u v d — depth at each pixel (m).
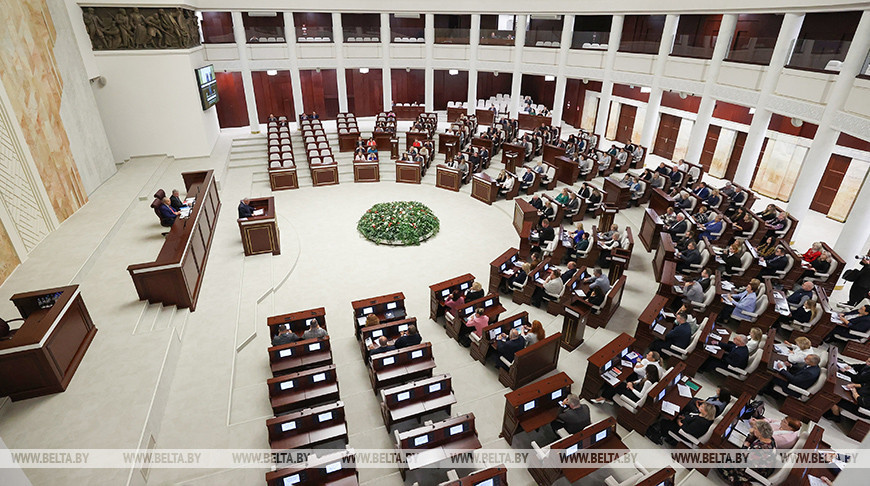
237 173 20.89
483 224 16.81
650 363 8.20
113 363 8.52
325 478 6.80
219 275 12.59
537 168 20.16
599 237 13.85
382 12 25.31
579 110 29.39
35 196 12.03
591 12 22.23
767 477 6.74
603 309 10.73
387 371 8.90
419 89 31.30
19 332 7.49
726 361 8.94
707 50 18.16
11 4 11.84
